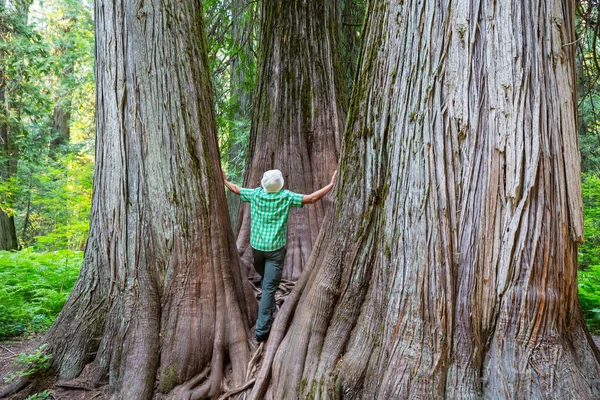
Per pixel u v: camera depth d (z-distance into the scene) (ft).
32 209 51.78
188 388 11.73
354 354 10.46
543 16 9.53
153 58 12.79
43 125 46.68
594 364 9.34
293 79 19.62
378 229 11.05
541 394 8.55
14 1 36.19
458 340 9.27
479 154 9.46
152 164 12.78
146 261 12.64
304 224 18.67
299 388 10.74
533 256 9.05
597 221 27.94
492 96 9.40
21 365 12.96
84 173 27.76
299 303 12.39
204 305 12.67
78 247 40.63
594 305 18.86
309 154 19.44
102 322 13.00
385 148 11.11
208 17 27.81
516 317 9.02
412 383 9.28
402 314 9.82
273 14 20.08
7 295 19.69
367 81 11.72
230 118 28.53
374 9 11.87
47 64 38.19
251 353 12.88
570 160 9.59
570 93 9.82
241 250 18.34
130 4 12.82
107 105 13.15
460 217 9.52
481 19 9.56
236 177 34.65
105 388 12.16
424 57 10.10
